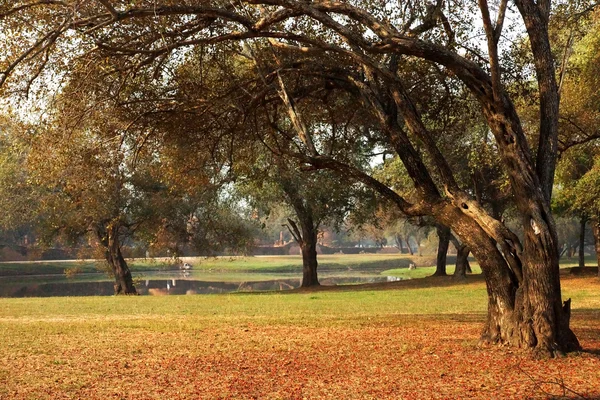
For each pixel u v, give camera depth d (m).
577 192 29.48
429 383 10.08
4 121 14.20
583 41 23.44
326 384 10.23
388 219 49.59
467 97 17.95
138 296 36.81
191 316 22.56
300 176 38.56
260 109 17.05
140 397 9.59
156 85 15.80
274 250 122.81
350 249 136.88
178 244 43.84
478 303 26.81
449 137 28.50
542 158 11.87
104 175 15.98
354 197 42.34
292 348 13.94
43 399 9.53
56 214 39.72
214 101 15.47
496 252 12.14
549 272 11.52
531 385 9.65
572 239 86.75
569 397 8.90
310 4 12.24
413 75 17.03
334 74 14.63
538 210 11.50
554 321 11.63
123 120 15.72
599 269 36.94
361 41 11.92
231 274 80.19
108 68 14.34
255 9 14.76
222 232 44.25
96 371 11.62
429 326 17.62
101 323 20.02
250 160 18.25
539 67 12.05
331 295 34.12
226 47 15.62
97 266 48.47
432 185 12.85
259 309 25.41
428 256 107.75
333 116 17.62
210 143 17.22
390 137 13.26
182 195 39.62
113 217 40.47
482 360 11.42
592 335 14.84
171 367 11.90
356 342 14.62
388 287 40.09
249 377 10.86
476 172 35.41
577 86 23.05
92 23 12.52
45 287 58.97
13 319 21.98
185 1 12.98
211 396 9.55
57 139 14.64
